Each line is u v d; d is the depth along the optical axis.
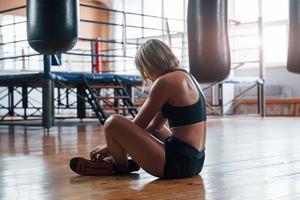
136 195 1.90
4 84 7.11
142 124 2.26
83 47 12.55
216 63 2.35
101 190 2.01
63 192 1.99
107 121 2.30
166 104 2.24
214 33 2.33
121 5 13.55
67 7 2.20
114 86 7.08
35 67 11.49
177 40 11.41
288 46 2.34
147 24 13.36
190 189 2.02
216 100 11.01
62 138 4.90
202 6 2.33
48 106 6.03
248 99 11.37
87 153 3.50
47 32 2.18
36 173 2.53
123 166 2.39
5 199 1.88
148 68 2.28
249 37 11.62
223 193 1.93
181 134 2.26
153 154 2.23
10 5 11.84
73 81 6.61
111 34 13.47
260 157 3.11
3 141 4.57
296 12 2.27
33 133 5.70
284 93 11.27
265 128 6.19
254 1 11.57
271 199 1.81
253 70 11.59
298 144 3.99
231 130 5.88
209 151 3.49
